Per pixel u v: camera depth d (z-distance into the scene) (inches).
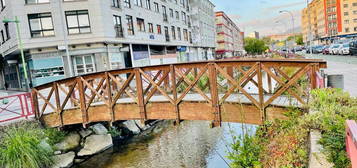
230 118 288.2
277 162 143.5
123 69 346.6
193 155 393.1
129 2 995.9
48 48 800.9
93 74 369.4
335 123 132.9
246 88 636.7
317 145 123.7
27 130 359.3
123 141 475.8
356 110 142.7
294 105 239.3
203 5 2016.5
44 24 800.3
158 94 431.2
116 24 916.0
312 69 232.5
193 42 1740.9
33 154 315.3
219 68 285.9
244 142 186.9
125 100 398.3
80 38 815.7
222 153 381.7
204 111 303.9
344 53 1241.4
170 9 1392.7
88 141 427.8
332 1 3191.4
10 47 864.9
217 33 2824.8
